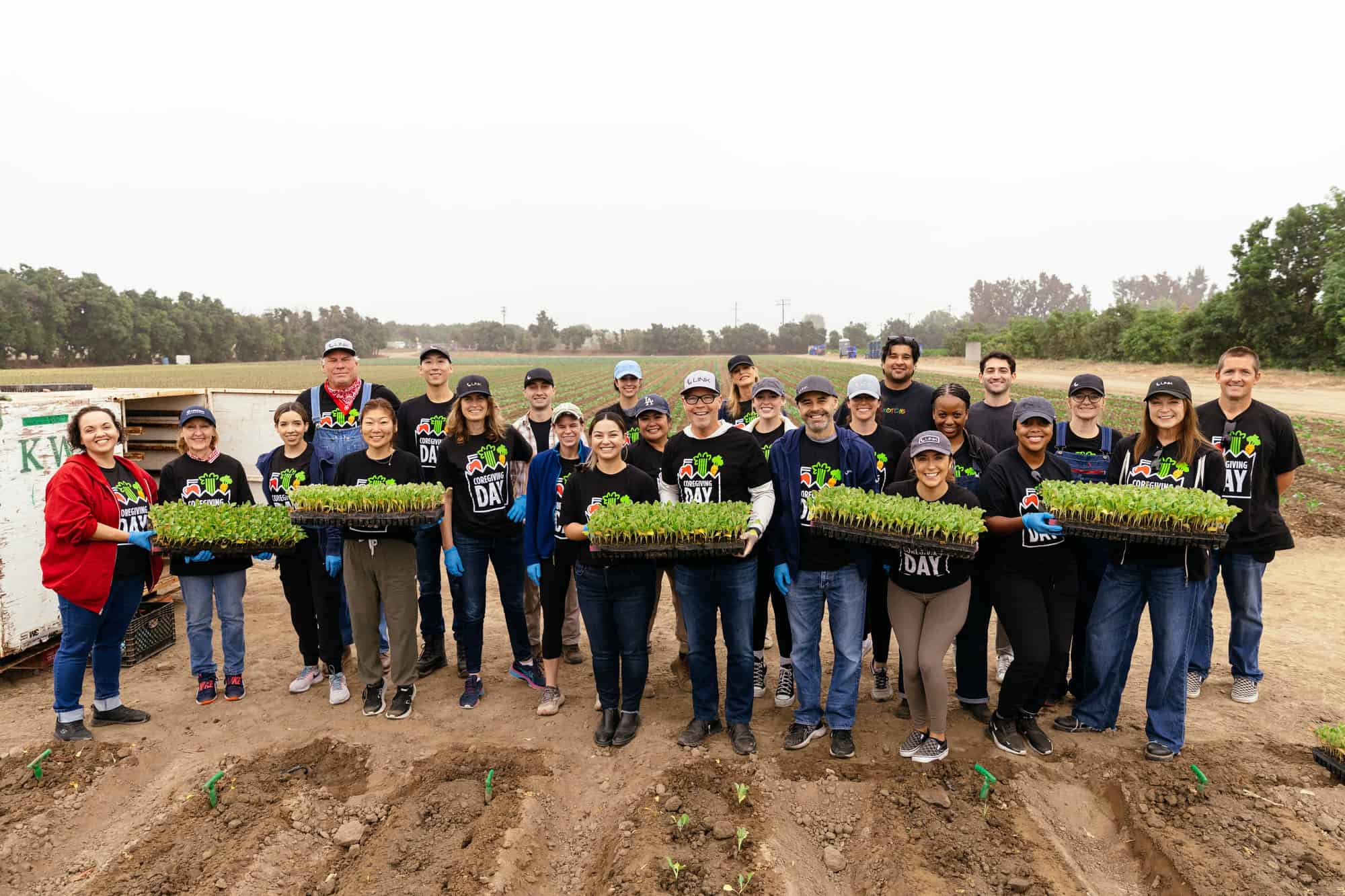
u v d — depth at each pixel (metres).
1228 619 7.44
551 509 5.35
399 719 5.42
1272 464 5.34
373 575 5.25
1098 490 4.57
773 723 5.41
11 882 3.86
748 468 5.04
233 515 5.35
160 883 3.79
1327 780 4.51
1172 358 48.81
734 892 3.65
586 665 6.58
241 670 5.72
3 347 84.12
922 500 4.75
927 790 4.41
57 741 4.98
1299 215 37.41
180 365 99.50
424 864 3.92
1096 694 5.03
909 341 6.10
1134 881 3.88
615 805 4.44
